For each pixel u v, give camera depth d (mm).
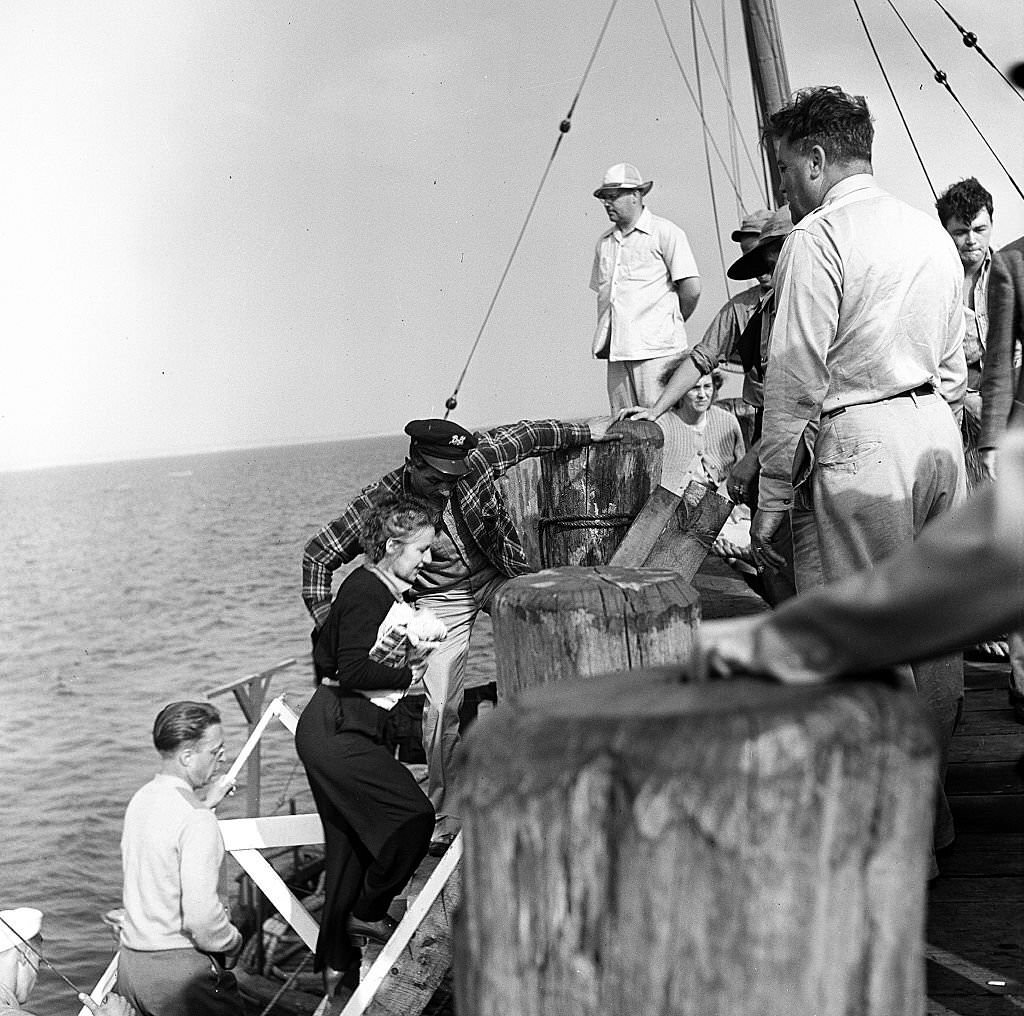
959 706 3643
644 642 2266
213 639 48750
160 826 4691
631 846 1144
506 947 1219
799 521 3629
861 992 1154
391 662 3857
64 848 25641
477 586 4430
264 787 21969
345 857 3955
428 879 3963
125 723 36531
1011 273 3264
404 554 3924
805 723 1124
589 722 1186
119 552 71812
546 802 1170
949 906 3354
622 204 7273
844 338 3348
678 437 6480
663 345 7316
